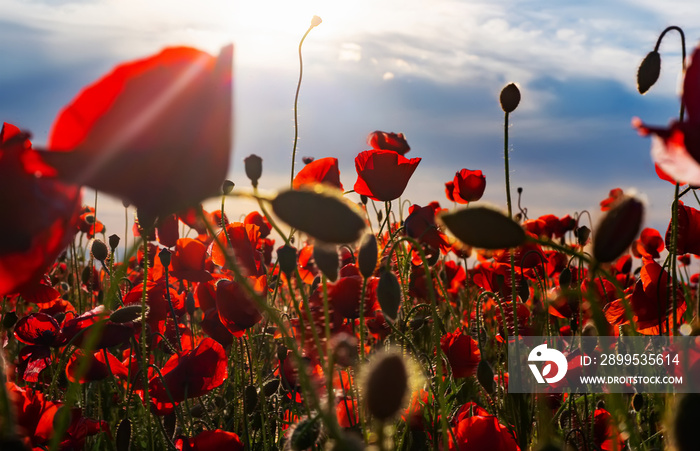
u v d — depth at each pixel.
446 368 0.55
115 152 0.27
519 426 0.47
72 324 0.61
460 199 0.83
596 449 0.54
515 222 0.28
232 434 0.52
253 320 0.56
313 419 0.35
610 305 0.53
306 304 0.37
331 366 0.34
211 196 0.28
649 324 0.52
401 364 0.28
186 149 0.27
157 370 0.56
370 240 0.39
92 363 0.61
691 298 0.51
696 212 0.56
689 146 0.27
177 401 0.56
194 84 0.27
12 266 0.27
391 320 0.37
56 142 0.27
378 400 0.28
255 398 0.59
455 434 0.48
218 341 0.61
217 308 0.57
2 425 0.25
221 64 0.27
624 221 0.28
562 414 0.56
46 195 0.27
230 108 0.27
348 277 0.56
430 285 0.38
